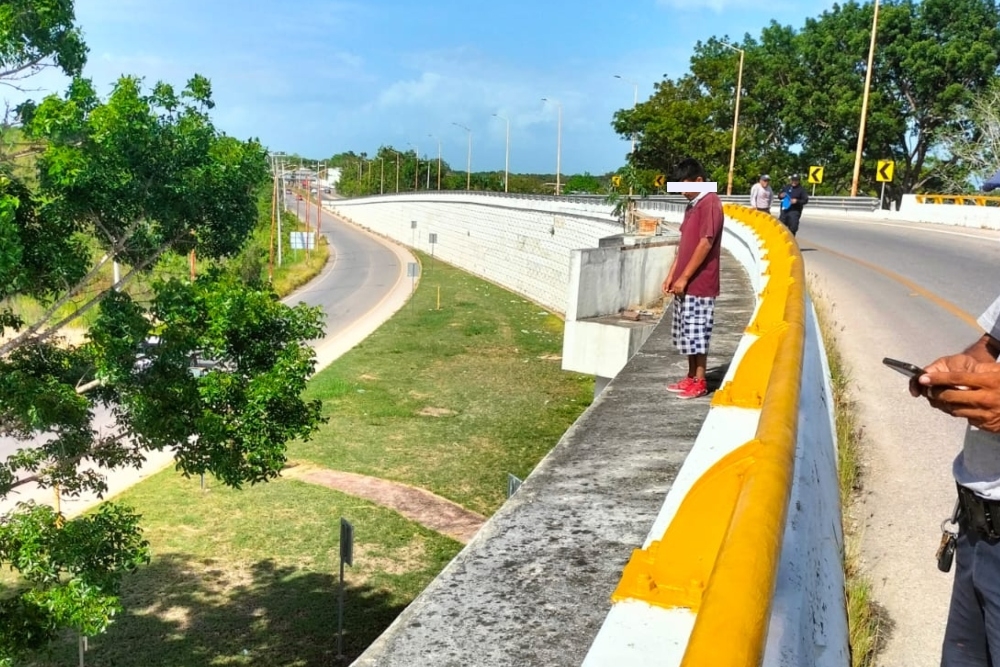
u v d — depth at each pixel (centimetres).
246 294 1278
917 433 572
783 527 167
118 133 1124
